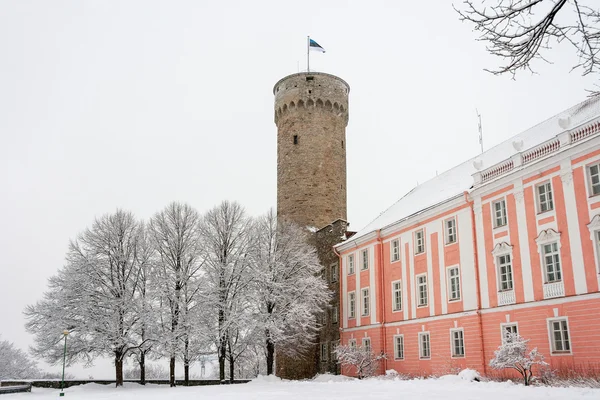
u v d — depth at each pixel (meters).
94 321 41.22
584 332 24.22
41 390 39.19
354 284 44.59
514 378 27.05
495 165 30.69
